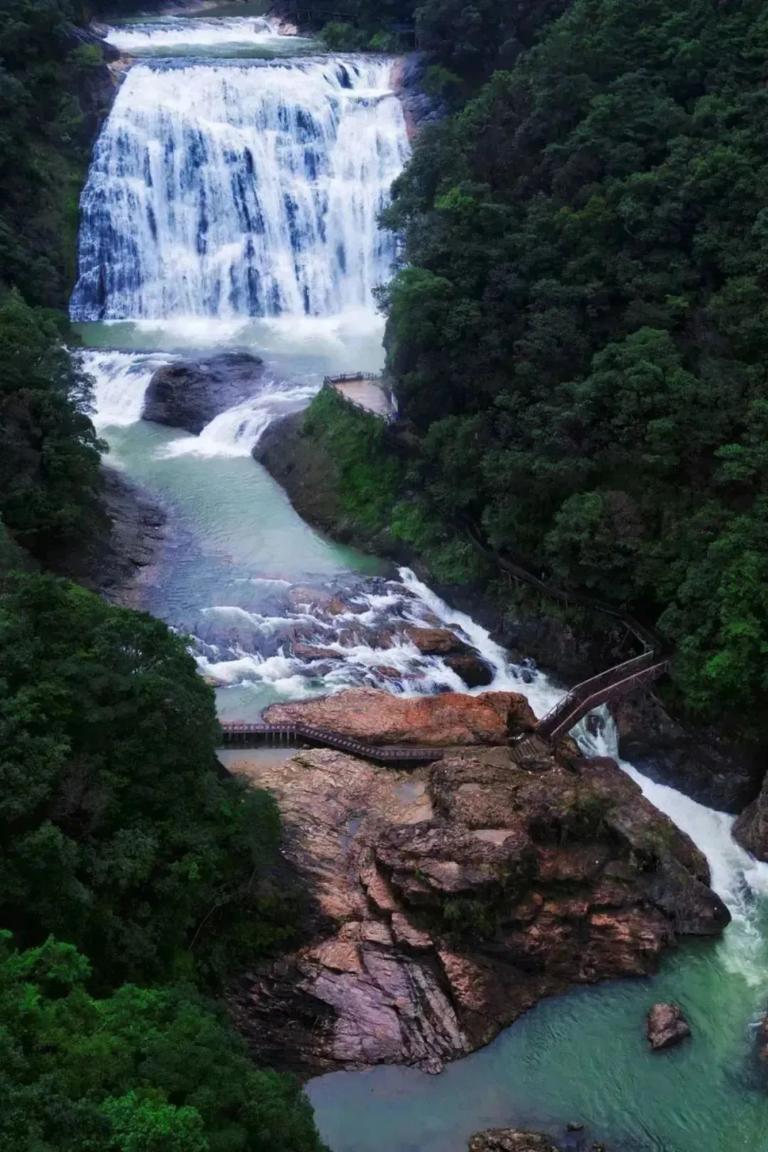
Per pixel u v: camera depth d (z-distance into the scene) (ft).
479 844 125.49
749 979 122.01
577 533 159.74
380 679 160.97
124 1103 74.43
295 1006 114.73
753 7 210.18
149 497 202.80
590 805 133.80
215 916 116.88
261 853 119.44
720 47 207.21
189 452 217.97
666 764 149.48
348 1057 111.55
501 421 179.42
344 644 167.63
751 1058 112.47
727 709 146.61
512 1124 105.81
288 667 161.99
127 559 183.21
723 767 146.00
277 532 196.65
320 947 120.06
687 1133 104.94
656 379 164.45
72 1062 77.82
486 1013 115.96
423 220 208.33
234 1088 82.79
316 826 133.08
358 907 124.36
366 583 182.91
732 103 198.49
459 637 174.40
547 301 184.44
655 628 158.30
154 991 94.73
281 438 213.66
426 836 127.85
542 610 169.58
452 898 120.78
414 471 192.85
